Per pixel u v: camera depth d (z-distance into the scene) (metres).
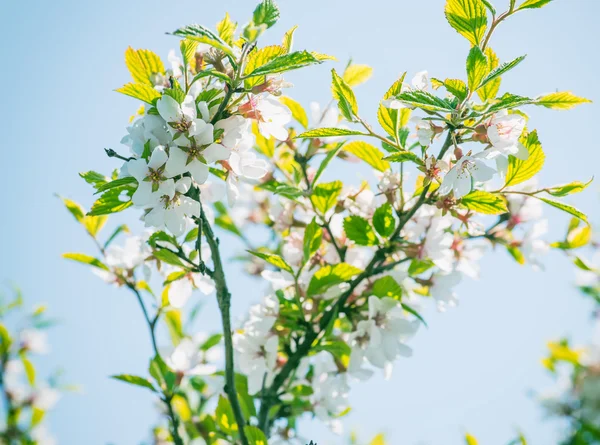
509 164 0.59
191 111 0.54
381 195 0.64
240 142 0.56
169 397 0.63
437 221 0.61
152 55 0.58
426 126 0.56
